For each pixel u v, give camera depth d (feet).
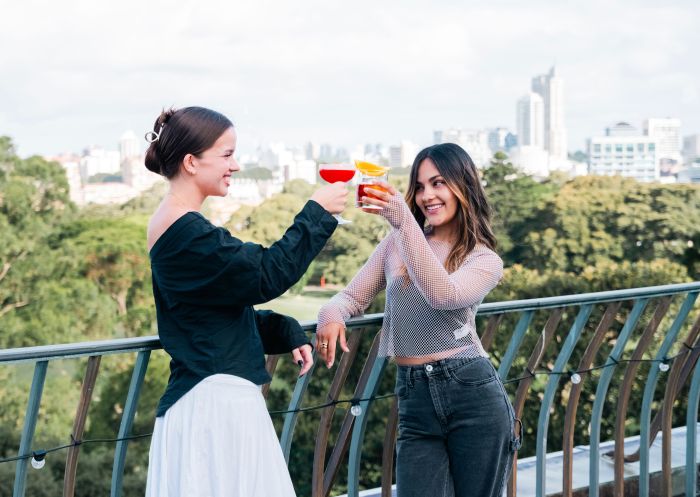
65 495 6.98
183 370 6.68
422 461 7.83
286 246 6.44
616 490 10.28
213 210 118.32
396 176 91.66
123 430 7.06
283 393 70.85
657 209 111.45
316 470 8.43
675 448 12.42
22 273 110.83
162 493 6.63
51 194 115.03
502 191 115.75
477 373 7.68
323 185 6.98
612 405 59.93
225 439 6.52
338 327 7.93
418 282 7.34
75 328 111.14
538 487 9.61
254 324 6.90
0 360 6.35
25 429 6.70
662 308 9.89
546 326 9.12
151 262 6.67
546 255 114.01
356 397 8.64
